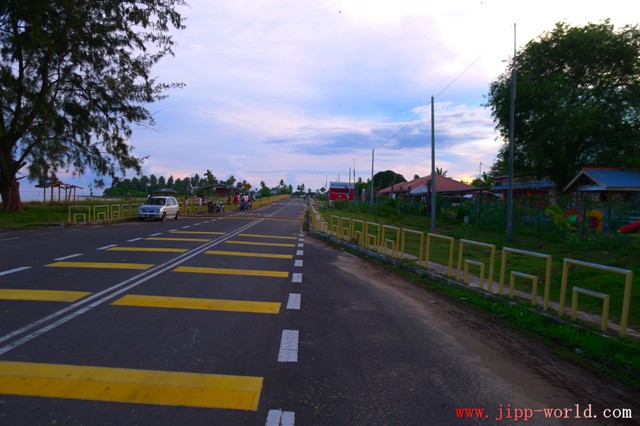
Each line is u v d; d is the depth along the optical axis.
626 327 6.11
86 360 4.52
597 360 5.32
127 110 27.95
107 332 5.44
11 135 24.80
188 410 3.60
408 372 4.68
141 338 5.27
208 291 8.05
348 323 6.46
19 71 24.78
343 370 4.63
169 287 8.21
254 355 4.91
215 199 69.81
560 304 6.93
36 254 11.85
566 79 27.39
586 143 27.91
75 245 14.18
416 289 9.66
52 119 24.53
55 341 5.04
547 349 5.75
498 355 5.42
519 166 30.75
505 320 7.07
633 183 20.72
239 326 5.98
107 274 9.24
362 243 17.09
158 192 47.31
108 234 18.52
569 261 6.85
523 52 29.61
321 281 9.83
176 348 4.98
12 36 22.48
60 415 3.41
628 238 12.62
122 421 3.37
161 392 3.89
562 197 18.25
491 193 41.16
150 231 20.67
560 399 4.26
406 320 6.84
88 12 24.95
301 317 6.63
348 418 3.62
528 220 19.14
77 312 6.27
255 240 18.41
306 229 27.02
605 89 27.36
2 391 3.77
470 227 22.91
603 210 15.59
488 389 4.38
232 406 3.70
